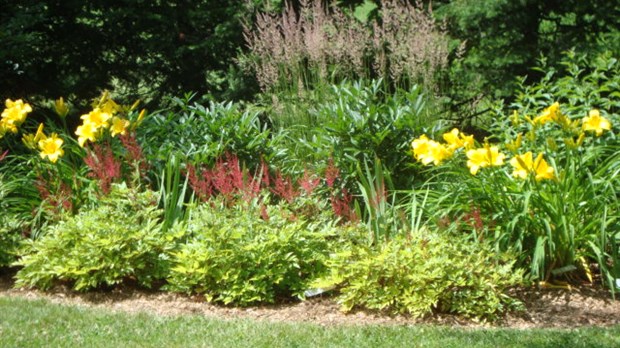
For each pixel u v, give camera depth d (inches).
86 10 518.3
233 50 526.0
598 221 256.7
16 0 485.4
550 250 249.4
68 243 259.1
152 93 563.8
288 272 247.3
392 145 310.3
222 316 231.1
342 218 292.0
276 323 219.8
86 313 226.4
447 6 517.0
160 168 304.8
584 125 259.9
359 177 309.4
